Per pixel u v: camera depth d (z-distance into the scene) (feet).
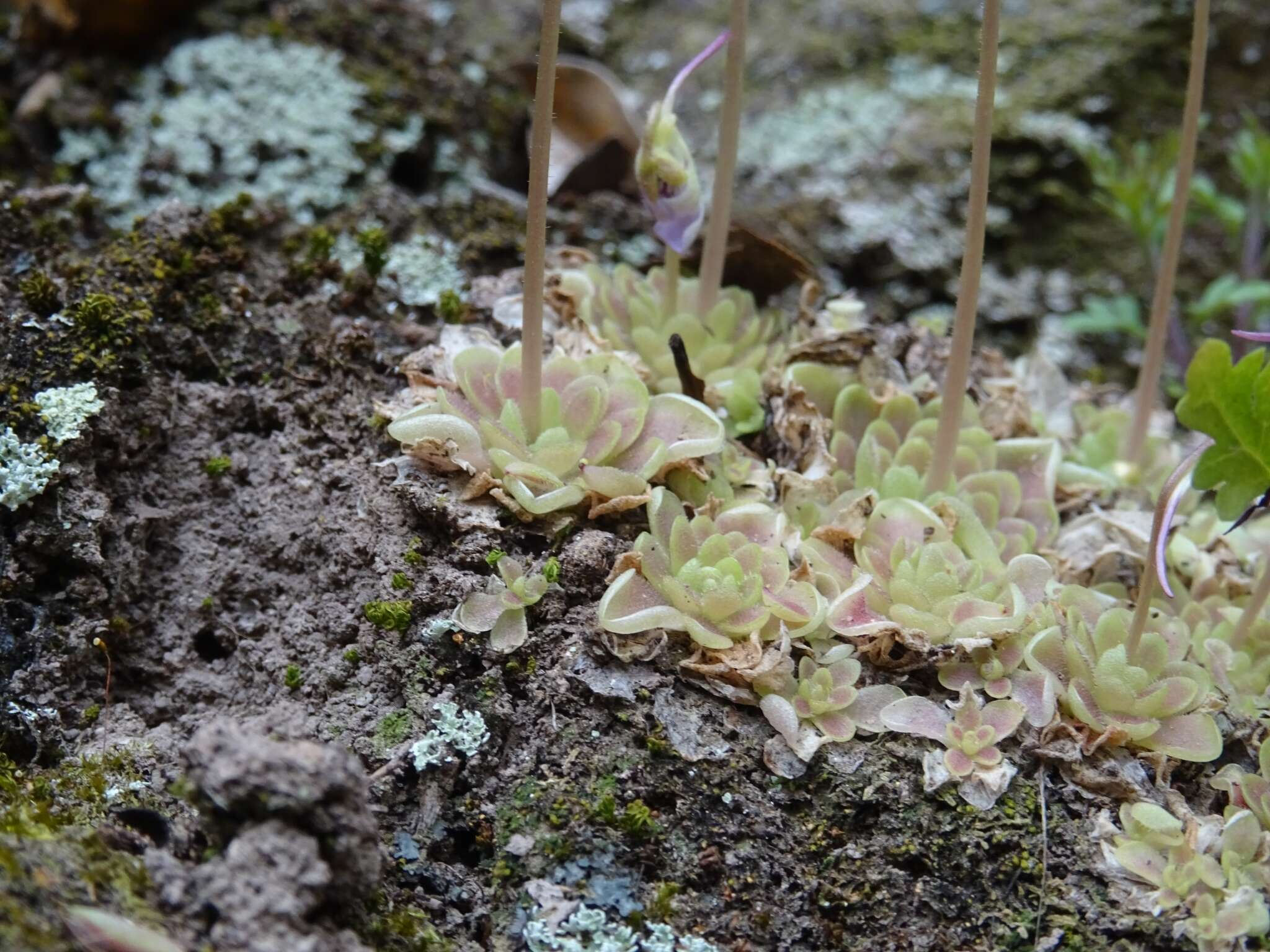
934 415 1.46
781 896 1.28
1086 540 1.44
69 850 1.22
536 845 1.28
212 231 1.48
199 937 1.20
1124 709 1.32
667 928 1.26
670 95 1.38
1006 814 1.30
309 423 1.42
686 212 1.40
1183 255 1.79
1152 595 1.39
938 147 1.80
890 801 1.30
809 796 1.30
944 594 1.34
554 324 1.47
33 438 1.35
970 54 1.84
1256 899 1.26
